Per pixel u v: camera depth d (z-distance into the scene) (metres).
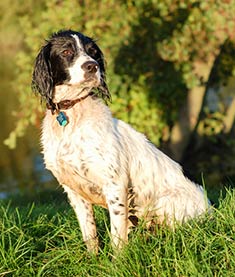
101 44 10.41
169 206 5.74
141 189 5.73
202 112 12.74
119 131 5.60
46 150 5.45
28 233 5.81
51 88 5.40
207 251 4.91
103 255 5.21
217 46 10.71
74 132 5.28
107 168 5.29
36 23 11.84
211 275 4.68
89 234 5.62
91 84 5.29
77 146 5.27
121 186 5.37
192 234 5.12
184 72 10.87
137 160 5.66
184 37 10.55
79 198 5.64
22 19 11.55
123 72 10.84
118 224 5.37
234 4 9.91
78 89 5.30
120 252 5.09
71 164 5.31
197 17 10.44
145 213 5.68
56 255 5.43
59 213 6.65
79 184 5.45
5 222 5.95
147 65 11.10
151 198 5.78
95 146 5.26
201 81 11.06
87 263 5.26
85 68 5.25
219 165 12.90
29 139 17.77
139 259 4.93
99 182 5.37
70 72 5.30
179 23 10.81
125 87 10.60
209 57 10.95
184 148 11.98
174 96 11.58
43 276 5.21
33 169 15.11
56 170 5.46
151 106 11.07
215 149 13.10
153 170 5.77
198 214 5.70
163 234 5.40
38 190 11.93
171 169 5.92
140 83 10.98
